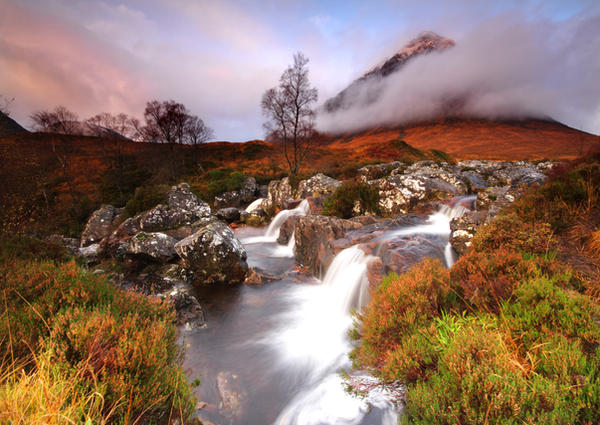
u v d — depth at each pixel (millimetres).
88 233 16375
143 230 14453
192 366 5328
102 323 3432
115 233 13906
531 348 2861
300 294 8742
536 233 5219
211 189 28266
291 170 36125
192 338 6297
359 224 10844
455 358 2824
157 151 51500
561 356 2625
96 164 45281
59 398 2342
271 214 21578
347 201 14102
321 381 4637
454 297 4352
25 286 4543
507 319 3393
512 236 5344
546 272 4141
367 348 4410
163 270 10094
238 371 5195
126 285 9078
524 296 3547
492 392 2416
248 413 4176
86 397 2596
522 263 4297
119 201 28750
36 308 3953
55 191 32250
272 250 13945
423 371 3270
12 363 2754
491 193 11234
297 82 33875
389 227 10242
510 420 2162
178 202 16969
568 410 2234
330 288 8742
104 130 40594
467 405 2381
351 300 7602
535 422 2186
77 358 3053
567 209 5855
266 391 4645
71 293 4348
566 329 3055
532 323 3252
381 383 3662
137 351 3201
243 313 7586
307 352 5742
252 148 77500
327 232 10289
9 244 7422
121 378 2768
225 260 9430
